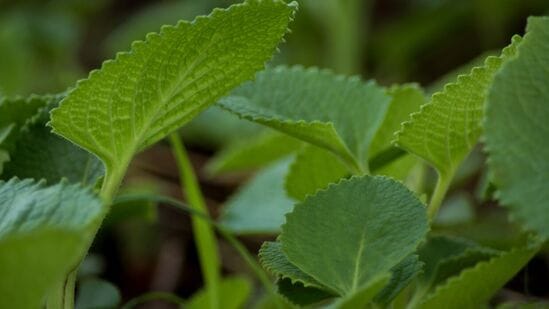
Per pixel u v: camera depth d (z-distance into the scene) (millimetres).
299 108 642
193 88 559
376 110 633
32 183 538
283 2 536
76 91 542
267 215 771
